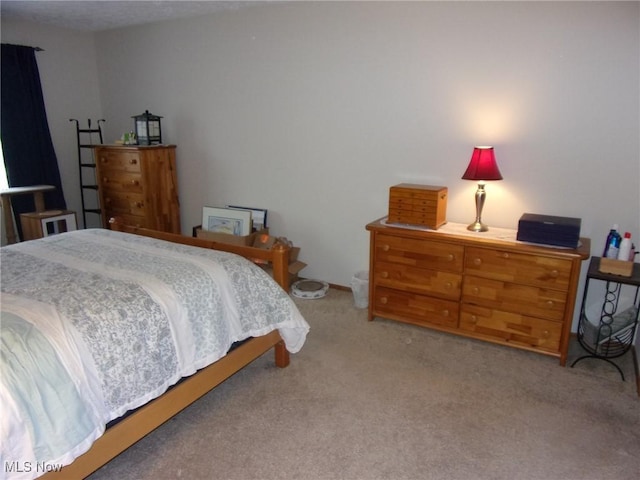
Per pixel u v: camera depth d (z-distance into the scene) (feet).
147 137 13.35
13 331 5.03
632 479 5.92
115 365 5.50
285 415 7.25
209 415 7.27
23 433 4.51
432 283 9.52
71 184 15.21
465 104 9.67
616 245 8.29
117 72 14.84
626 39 8.02
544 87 8.84
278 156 12.50
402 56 10.12
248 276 7.57
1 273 6.86
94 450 5.37
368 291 10.55
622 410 7.29
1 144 13.01
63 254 7.83
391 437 6.73
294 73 11.64
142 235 9.85
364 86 10.75
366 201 11.46
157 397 6.14
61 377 4.92
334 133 11.46
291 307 7.95
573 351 9.09
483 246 8.74
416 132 10.37
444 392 7.79
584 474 6.00
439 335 9.84
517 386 7.95
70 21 13.20
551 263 8.21
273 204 12.99
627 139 8.40
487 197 9.87
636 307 8.82
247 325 7.39
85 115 15.20
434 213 9.44
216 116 13.28
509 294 8.76
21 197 13.58
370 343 9.51
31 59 13.19
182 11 12.07
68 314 5.50
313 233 12.53
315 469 6.13
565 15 8.39
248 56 12.23
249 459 6.34
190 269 7.07
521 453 6.38
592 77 8.42
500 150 9.52
